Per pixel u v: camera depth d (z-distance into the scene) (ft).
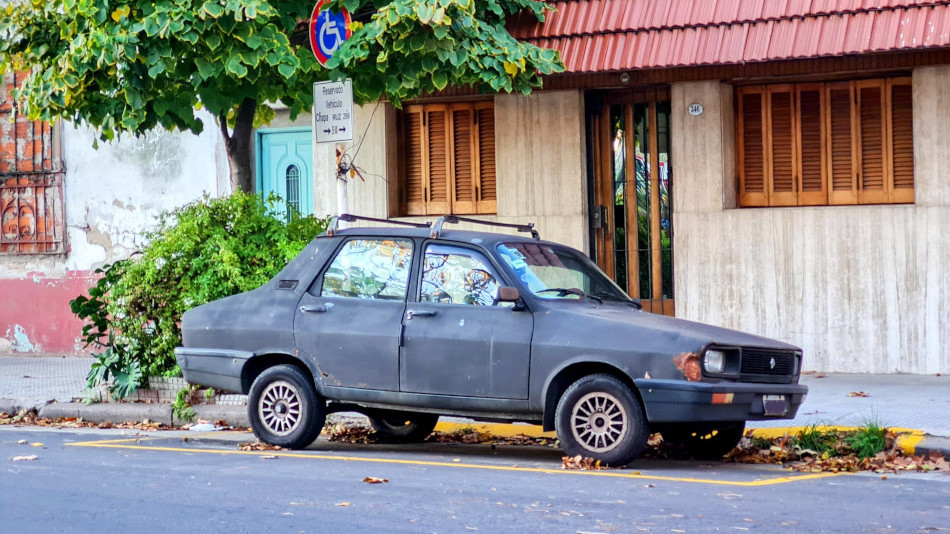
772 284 54.65
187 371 41.06
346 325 38.34
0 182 71.00
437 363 36.96
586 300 37.81
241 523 26.96
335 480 32.99
